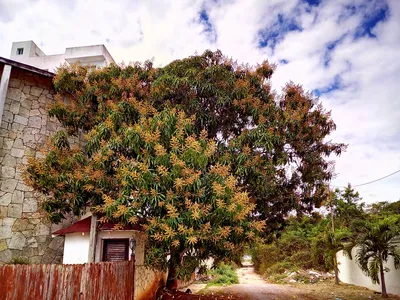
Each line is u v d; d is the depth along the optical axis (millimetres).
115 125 7898
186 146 6809
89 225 8859
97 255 8453
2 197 9141
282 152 8656
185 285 13828
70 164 7719
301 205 10062
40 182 7621
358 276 13969
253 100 8711
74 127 9289
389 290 11477
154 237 6551
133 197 6734
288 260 20219
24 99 10133
